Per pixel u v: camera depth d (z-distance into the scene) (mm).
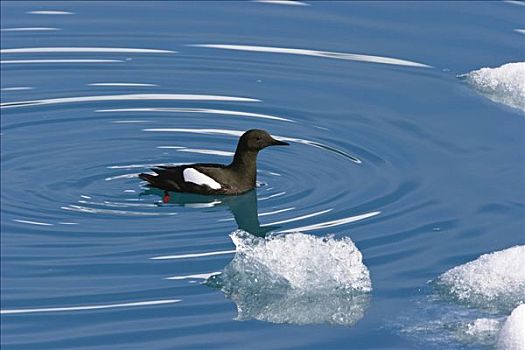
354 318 14008
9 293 14672
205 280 15023
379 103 21000
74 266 15461
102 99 21219
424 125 20125
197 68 22453
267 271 14992
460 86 21688
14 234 16422
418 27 24219
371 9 25266
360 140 19609
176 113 20750
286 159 19016
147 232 16578
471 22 24453
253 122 20422
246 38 23703
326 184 18078
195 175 18016
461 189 17719
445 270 15164
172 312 14148
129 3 25734
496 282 14633
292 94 21391
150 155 19328
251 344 13383
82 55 22953
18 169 18578
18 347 13281
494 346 13336
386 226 16531
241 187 17969
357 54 22953
